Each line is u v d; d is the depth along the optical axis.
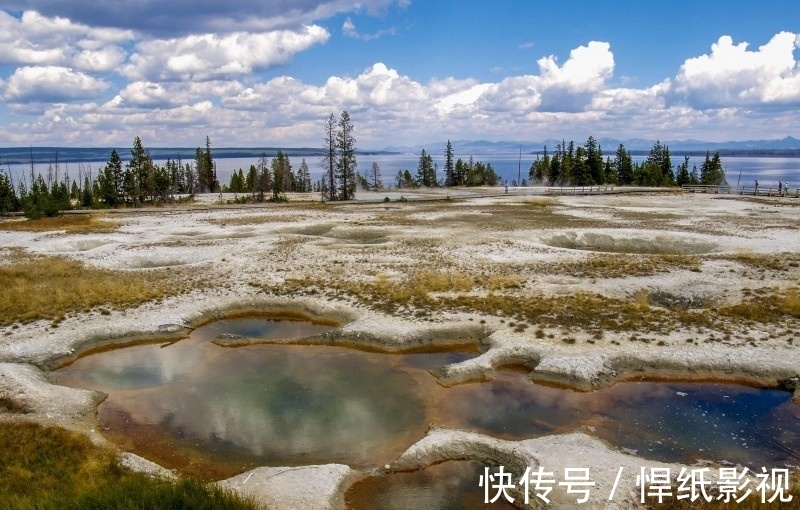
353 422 13.48
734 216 47.81
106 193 73.88
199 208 63.00
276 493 10.26
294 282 25.20
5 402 14.02
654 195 74.44
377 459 11.88
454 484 10.95
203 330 20.62
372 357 17.77
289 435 12.89
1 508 8.94
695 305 21.84
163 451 12.24
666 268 27.11
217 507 8.70
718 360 16.11
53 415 13.48
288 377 16.27
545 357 16.47
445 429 12.88
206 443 12.56
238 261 30.14
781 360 15.98
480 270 27.36
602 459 11.23
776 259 28.47
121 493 8.94
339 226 44.25
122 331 19.48
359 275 26.61
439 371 16.19
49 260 30.38
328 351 18.33
